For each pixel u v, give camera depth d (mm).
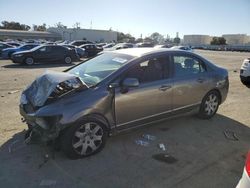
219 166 3924
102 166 3830
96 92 4035
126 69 4379
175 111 5121
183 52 5297
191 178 3592
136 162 3971
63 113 3730
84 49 26703
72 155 3936
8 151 4176
